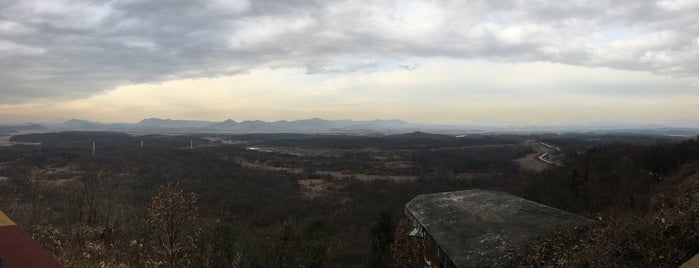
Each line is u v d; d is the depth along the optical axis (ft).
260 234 60.75
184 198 29.22
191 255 28.68
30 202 47.39
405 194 148.77
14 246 7.89
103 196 53.01
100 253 26.21
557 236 17.39
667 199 20.07
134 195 88.02
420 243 39.55
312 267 53.06
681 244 13.88
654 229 14.64
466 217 21.44
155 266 24.98
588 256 14.43
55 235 27.40
